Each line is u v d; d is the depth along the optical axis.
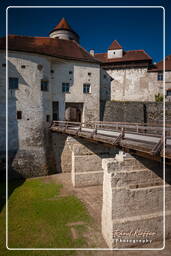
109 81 24.05
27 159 14.05
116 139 6.88
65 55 17.19
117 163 6.64
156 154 4.82
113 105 19.22
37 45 17.20
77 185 11.95
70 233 7.26
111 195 6.32
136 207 6.61
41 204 9.56
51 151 15.57
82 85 18.16
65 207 9.27
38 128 14.70
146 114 19.23
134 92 24.03
